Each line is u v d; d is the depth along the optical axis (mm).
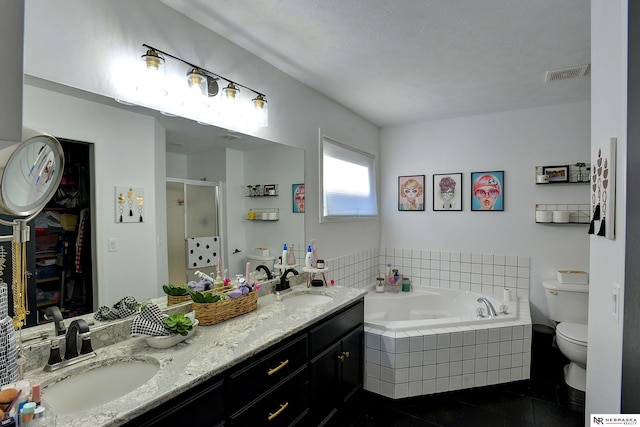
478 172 3393
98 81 1360
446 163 3551
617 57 1041
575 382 2469
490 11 1612
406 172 3771
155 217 1614
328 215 2889
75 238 1317
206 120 1820
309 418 1734
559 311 2854
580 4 1545
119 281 1465
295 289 2346
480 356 2424
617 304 1025
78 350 1224
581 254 2998
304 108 2588
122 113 1453
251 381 1344
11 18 625
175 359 1231
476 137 3396
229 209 2012
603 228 1146
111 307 1425
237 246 2070
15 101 631
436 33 1823
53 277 1248
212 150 1885
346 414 2191
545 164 3100
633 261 809
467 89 2674
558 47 1970
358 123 3406
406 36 1859
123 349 1314
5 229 1108
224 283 1939
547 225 3115
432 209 3639
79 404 1135
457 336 2375
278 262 2361
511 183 3250
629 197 843
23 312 1033
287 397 1559
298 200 2549
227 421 1241
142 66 1510
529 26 1741
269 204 2285
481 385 2439
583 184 2961
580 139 2961
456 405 2299
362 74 2393
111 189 1430
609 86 1113
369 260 3672
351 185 3293
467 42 1920
